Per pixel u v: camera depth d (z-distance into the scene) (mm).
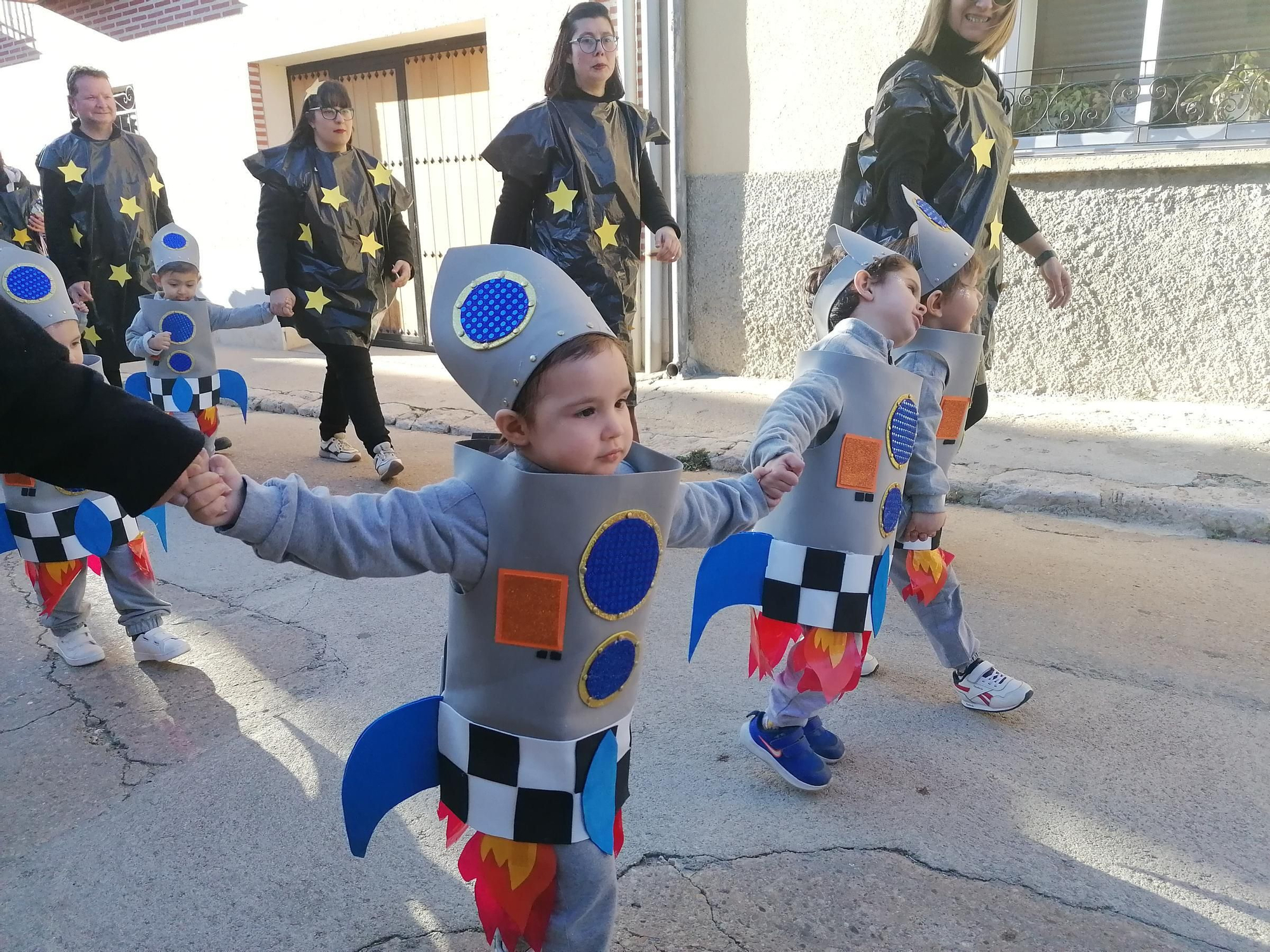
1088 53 5812
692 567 4117
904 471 2270
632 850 2275
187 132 10016
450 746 1607
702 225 7016
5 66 11555
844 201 3660
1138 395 5910
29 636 3576
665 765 2627
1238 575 3812
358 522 1384
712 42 6637
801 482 2191
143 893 2180
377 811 1615
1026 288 6020
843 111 6309
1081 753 2646
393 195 5367
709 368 7309
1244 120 5316
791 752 2463
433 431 6598
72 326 2859
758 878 2174
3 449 1259
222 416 7371
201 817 2449
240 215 9820
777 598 2242
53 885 2217
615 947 1971
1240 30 5363
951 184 3289
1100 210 5727
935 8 3219
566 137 4145
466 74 8414
